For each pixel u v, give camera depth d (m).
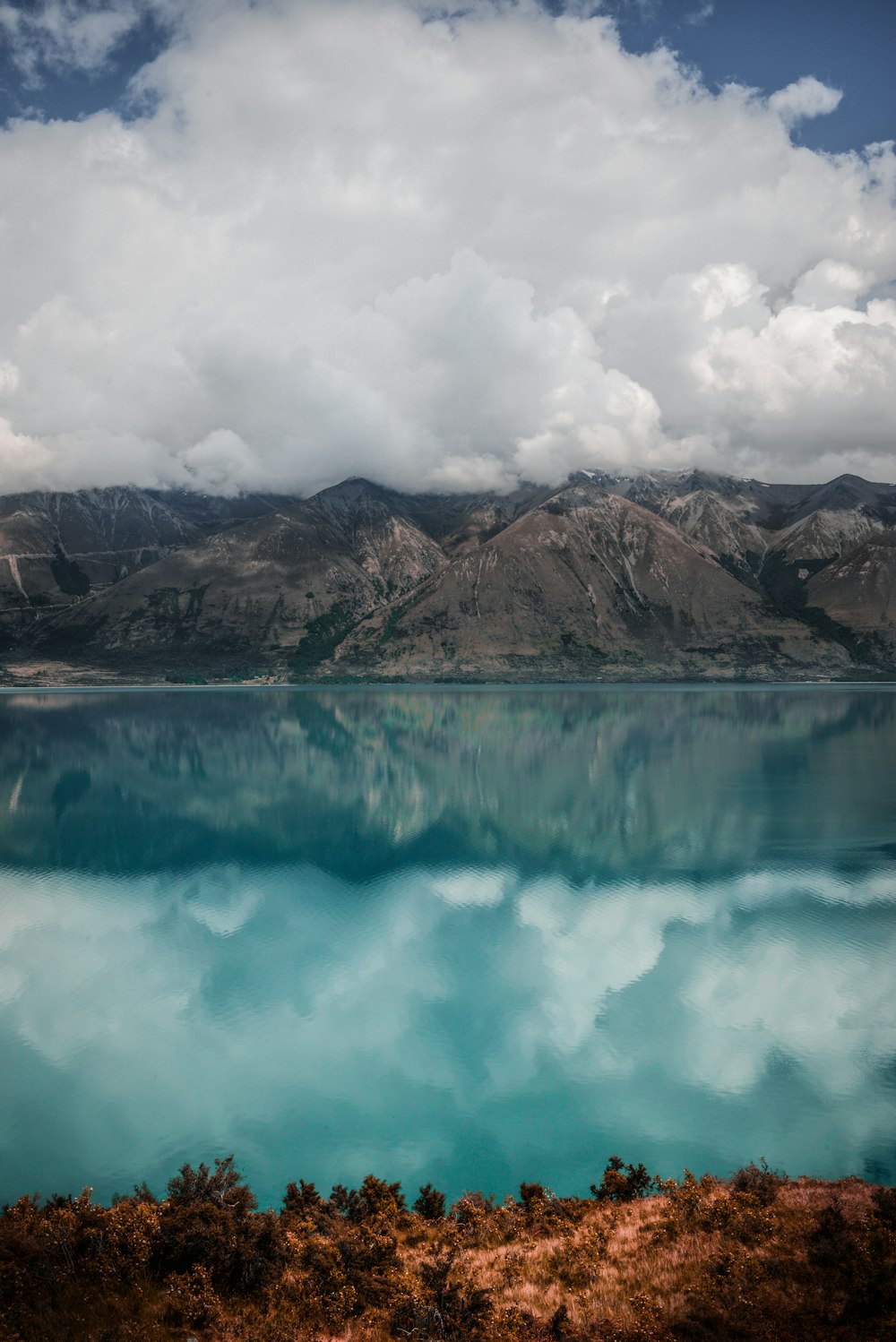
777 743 175.88
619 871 77.00
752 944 57.69
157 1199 31.55
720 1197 25.31
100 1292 19.38
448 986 51.78
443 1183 32.91
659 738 186.38
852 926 60.94
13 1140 35.62
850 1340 17.16
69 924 64.12
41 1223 22.28
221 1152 34.97
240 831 95.56
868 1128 36.03
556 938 59.88
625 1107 38.03
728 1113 37.44
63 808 109.50
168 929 62.72
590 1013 47.69
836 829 92.56
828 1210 22.67
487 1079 40.81
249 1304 19.77
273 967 55.34
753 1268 20.39
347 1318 19.56
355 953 57.56
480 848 86.56
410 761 153.00
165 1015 48.12
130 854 85.56
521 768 142.38
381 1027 46.41
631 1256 22.64
